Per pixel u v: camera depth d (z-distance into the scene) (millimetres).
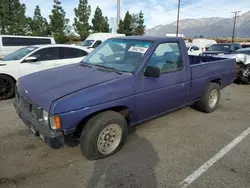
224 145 3596
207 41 21656
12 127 4059
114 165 2967
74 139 3227
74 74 3287
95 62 3865
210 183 2658
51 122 2516
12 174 2727
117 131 3135
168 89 3678
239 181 2695
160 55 3564
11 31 25391
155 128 4207
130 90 3111
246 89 8109
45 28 31000
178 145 3568
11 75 5984
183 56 3963
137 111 3320
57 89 2770
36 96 2764
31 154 3178
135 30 45688
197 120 4668
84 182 2625
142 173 2818
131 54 3523
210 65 4684
